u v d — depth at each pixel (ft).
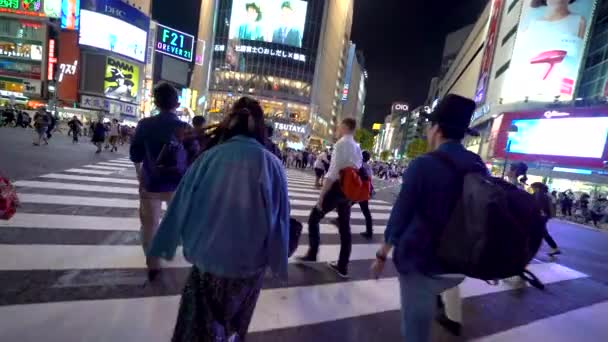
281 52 224.74
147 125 9.02
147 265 9.36
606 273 17.78
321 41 229.86
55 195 18.12
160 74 236.63
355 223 22.67
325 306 9.48
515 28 142.61
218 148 4.90
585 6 114.52
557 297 12.69
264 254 4.85
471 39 276.21
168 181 9.12
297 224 5.91
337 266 12.19
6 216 10.12
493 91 161.38
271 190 4.75
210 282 4.72
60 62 167.73
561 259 20.24
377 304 10.00
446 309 9.11
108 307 7.79
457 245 4.55
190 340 4.66
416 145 261.85
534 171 102.01
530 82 125.18
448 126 5.49
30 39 172.04
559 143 94.43
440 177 5.07
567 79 117.08
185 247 4.68
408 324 5.33
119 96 178.81
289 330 7.97
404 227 5.35
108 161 37.70
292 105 227.81
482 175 5.05
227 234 4.50
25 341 6.23
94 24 164.35
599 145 83.35
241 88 224.53
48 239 11.54
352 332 8.26
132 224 14.47
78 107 168.86
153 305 8.15
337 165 11.28
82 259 10.27
